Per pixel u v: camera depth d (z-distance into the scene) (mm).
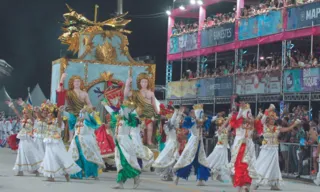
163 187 12812
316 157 16391
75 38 19047
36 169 14297
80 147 13805
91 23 18828
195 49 29047
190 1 29750
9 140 18219
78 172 13516
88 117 13797
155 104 17703
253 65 24078
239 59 26109
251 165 11477
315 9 20328
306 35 20766
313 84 19766
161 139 17141
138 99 17531
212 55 31078
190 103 28453
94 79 17609
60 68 17328
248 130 11641
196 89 27906
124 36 18250
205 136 20891
